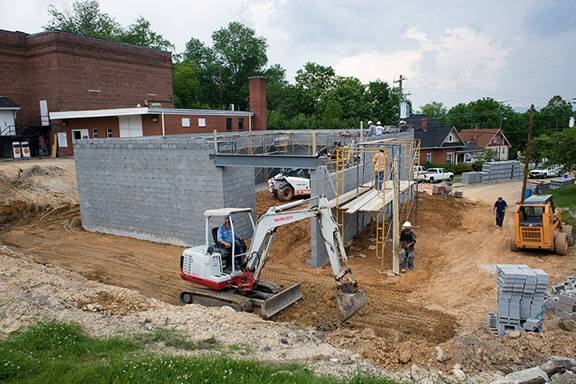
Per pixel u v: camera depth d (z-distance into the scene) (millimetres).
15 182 26359
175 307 11609
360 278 14852
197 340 9078
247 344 9062
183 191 18578
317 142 29750
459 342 9117
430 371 8195
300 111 71875
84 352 8094
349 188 19156
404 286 14148
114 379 6715
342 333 10383
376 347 9492
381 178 22203
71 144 36500
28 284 11914
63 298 11320
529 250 17625
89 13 60344
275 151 30375
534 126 78812
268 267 15930
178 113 33156
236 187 18312
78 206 27109
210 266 12219
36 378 6766
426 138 55000
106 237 20812
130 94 42781
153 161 19078
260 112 41250
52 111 37469
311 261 16109
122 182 20219
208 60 72812
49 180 28031
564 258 16656
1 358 7312
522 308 10047
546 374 7406
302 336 9906
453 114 94188
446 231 21328
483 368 8297
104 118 34250
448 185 34500
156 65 45125
